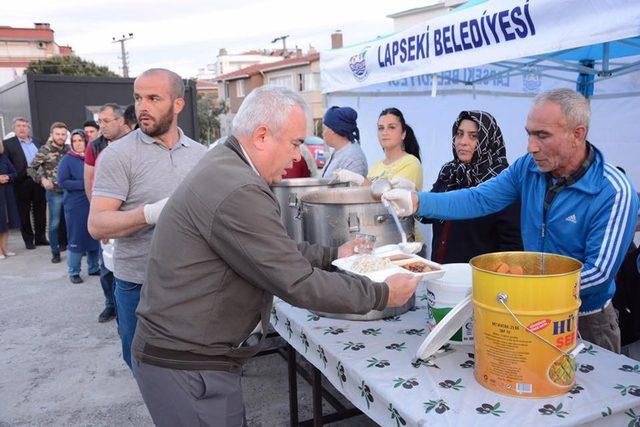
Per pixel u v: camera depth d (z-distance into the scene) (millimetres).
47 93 8812
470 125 2475
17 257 6828
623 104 4531
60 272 5973
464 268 1700
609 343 1911
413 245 1822
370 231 1847
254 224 1311
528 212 1918
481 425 1183
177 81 2305
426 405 1281
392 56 3307
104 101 9266
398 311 1934
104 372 3426
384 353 1606
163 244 1416
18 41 57781
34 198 7348
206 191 1342
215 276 1391
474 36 2555
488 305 1295
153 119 2232
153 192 2266
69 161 5262
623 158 4613
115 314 4383
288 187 2551
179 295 1400
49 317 4504
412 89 5188
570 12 2070
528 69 4172
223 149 1430
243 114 1422
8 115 10578
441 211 2068
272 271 1326
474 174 2490
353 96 5547
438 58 2855
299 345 1946
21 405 3018
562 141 1642
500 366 1307
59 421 2838
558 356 1266
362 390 1476
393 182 2281
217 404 1460
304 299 1354
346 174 2951
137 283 2342
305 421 2512
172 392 1434
